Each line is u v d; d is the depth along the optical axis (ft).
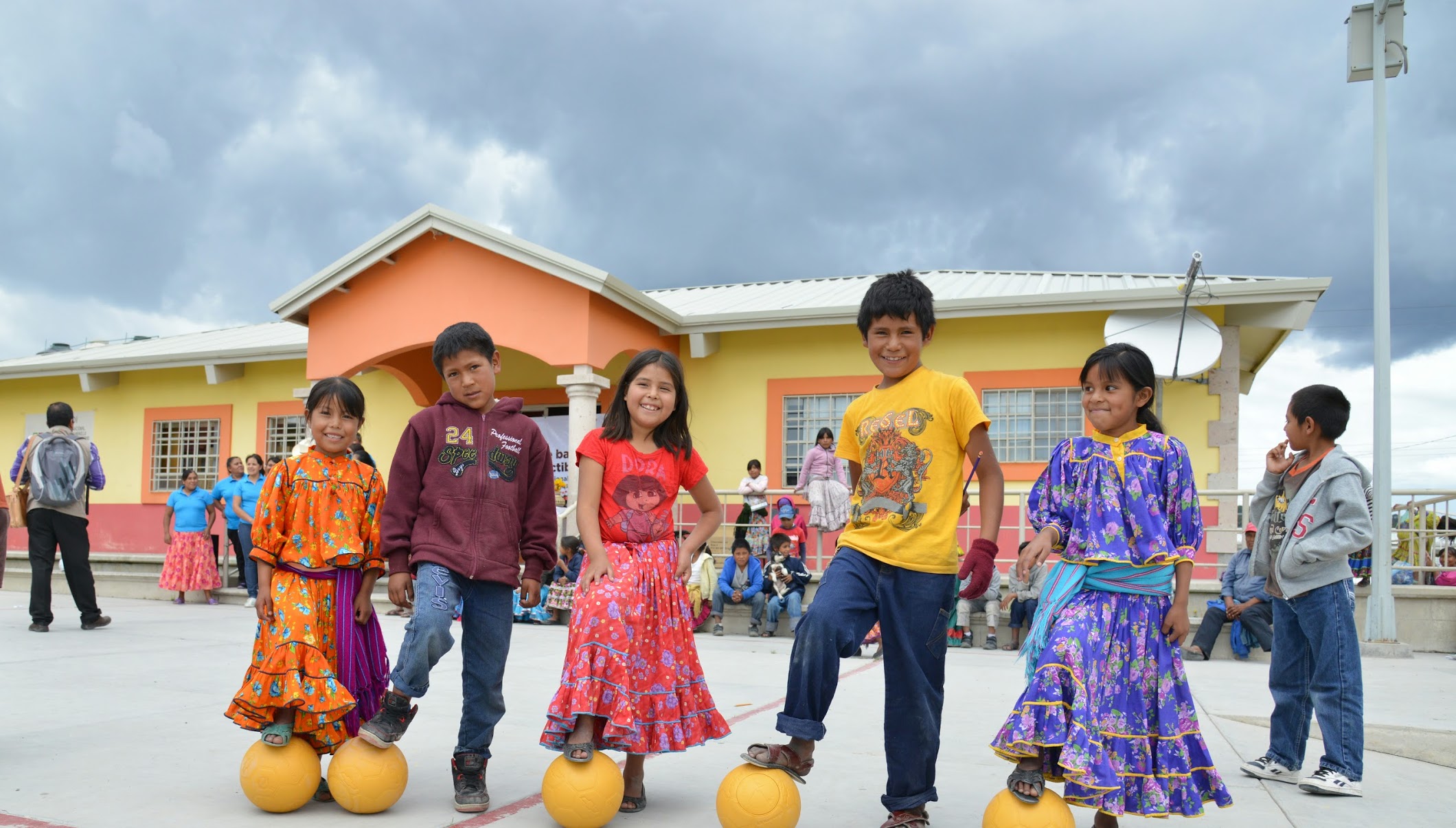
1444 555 33.65
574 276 37.40
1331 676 13.10
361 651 12.07
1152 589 10.12
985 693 21.12
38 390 58.13
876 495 10.63
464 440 11.82
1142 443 10.46
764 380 44.09
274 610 11.57
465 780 11.55
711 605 34.71
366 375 52.01
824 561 40.57
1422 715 18.53
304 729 11.59
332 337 42.29
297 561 11.78
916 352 10.91
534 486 12.37
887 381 11.10
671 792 12.53
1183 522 10.28
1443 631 30.48
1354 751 12.96
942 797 12.27
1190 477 10.33
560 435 48.06
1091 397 10.62
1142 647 10.02
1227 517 37.14
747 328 42.22
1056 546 10.55
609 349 39.37
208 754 13.99
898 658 10.32
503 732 15.87
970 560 9.91
